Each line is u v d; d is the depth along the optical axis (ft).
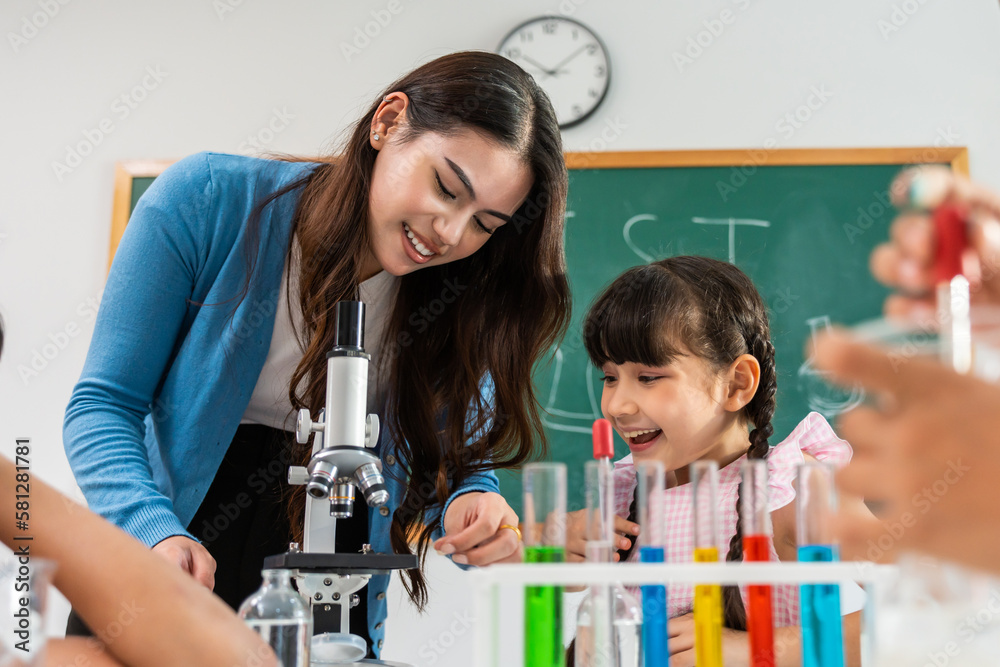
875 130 7.45
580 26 7.69
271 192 3.93
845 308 7.09
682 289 4.17
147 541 2.96
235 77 7.81
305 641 2.03
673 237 7.29
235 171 3.92
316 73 7.81
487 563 3.20
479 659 1.70
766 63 7.61
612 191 7.39
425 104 3.67
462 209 3.65
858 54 7.59
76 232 7.55
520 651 2.00
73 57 7.86
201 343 3.73
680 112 7.54
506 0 7.85
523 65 7.63
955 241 0.98
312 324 3.79
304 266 3.82
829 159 7.36
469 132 3.58
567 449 6.91
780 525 3.88
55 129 7.73
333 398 2.60
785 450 4.17
